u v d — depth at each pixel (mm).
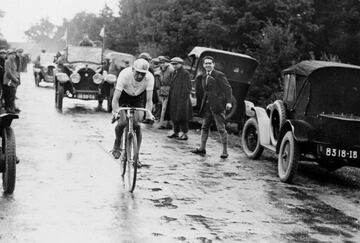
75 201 6508
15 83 15086
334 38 21516
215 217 6242
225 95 10391
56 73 18141
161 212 6277
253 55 19297
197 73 14828
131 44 36062
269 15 21453
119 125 7598
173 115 12844
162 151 10852
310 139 8250
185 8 27609
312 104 8891
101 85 17844
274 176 9094
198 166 9477
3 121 6781
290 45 18328
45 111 16719
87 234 5312
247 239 5496
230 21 22156
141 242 5164
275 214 6594
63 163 8750
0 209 5969
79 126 13547
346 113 8914
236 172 9188
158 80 16047
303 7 20922
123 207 6379
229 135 14500
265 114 10555
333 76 8891
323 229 6078
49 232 5301
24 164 8461
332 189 8391
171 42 26688
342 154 8148
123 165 7680
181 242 5242
